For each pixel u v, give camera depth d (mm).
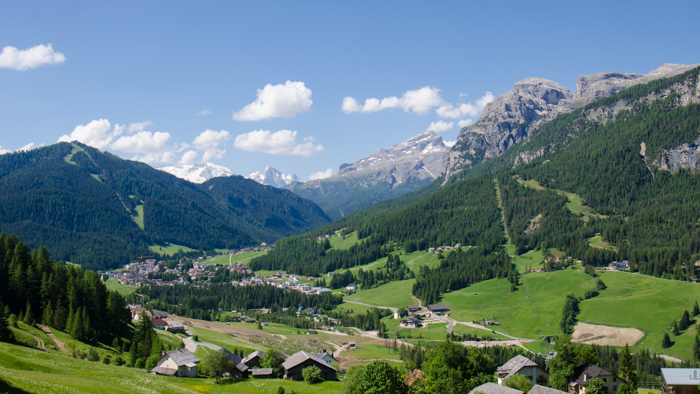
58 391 81438
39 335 155125
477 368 120062
